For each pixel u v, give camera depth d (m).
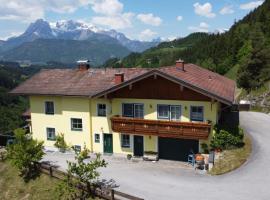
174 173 29.31
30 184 30.45
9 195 30.14
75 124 37.19
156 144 33.53
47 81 40.00
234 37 135.75
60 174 29.44
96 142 36.28
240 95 73.75
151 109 33.09
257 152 31.73
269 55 73.88
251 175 26.94
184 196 24.23
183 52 191.00
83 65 40.75
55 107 38.06
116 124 33.84
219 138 31.28
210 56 143.75
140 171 30.23
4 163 35.41
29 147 31.00
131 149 34.69
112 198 24.27
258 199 22.97
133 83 33.25
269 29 115.25
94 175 26.55
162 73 30.75
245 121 46.31
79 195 26.11
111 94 34.09
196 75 38.31
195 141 32.31
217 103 30.98
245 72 73.00
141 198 23.91
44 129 39.19
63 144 37.66
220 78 46.44
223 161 29.61
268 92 60.22
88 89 35.97
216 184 26.03
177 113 32.25
